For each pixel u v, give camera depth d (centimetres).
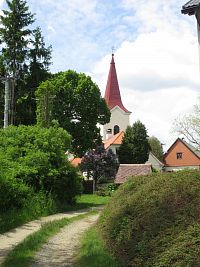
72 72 5469
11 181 2062
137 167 4756
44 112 3741
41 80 4816
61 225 1786
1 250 1224
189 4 1241
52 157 2766
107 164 5688
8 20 4722
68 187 2830
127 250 997
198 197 951
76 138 5316
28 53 4775
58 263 1065
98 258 1035
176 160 8069
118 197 1518
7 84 3231
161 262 816
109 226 1234
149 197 1126
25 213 1984
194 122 5075
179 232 873
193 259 761
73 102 5303
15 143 2819
